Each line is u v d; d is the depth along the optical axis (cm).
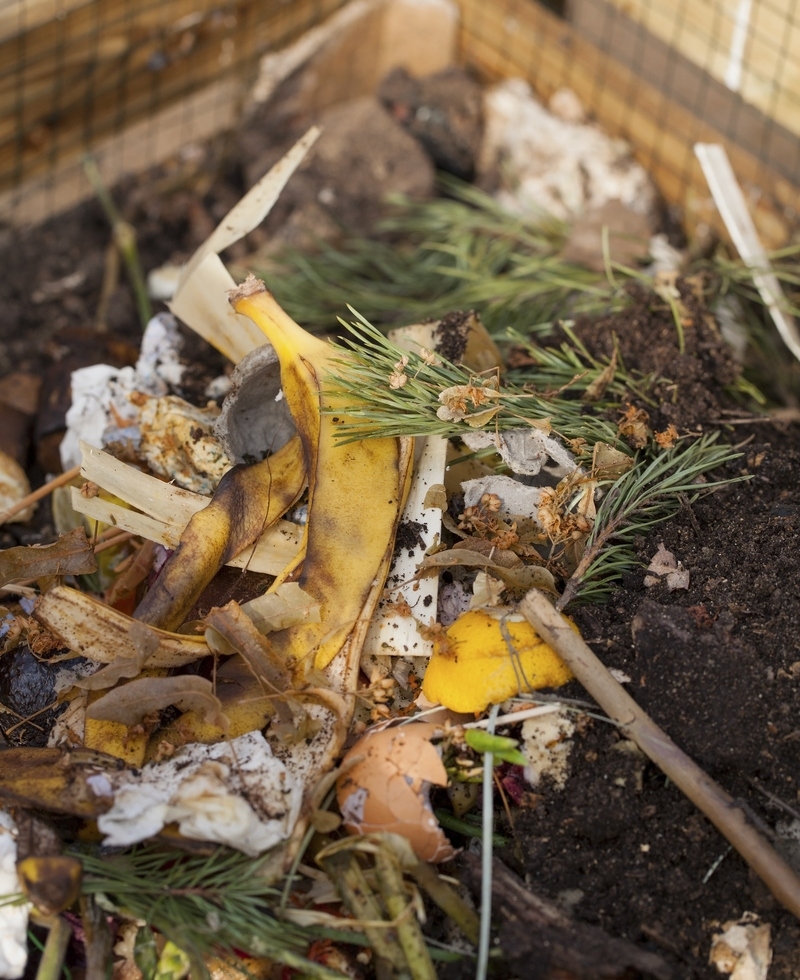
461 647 62
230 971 60
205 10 96
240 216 72
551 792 61
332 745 60
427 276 91
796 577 64
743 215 87
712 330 75
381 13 100
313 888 60
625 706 59
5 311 90
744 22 93
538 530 66
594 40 101
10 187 94
